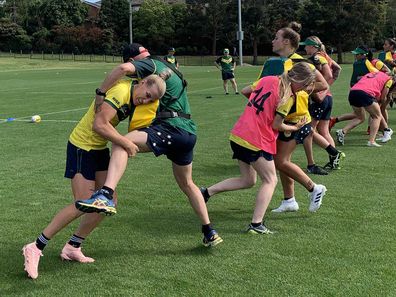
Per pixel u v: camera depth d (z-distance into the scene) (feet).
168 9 251.19
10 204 18.92
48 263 13.52
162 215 17.49
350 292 11.57
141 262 13.51
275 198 19.40
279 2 220.23
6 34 245.04
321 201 17.20
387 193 19.86
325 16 205.67
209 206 18.49
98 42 245.86
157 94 12.70
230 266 13.14
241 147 15.52
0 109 51.19
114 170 12.30
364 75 30.58
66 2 257.14
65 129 37.73
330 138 25.11
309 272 12.68
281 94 14.96
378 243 14.62
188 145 13.47
